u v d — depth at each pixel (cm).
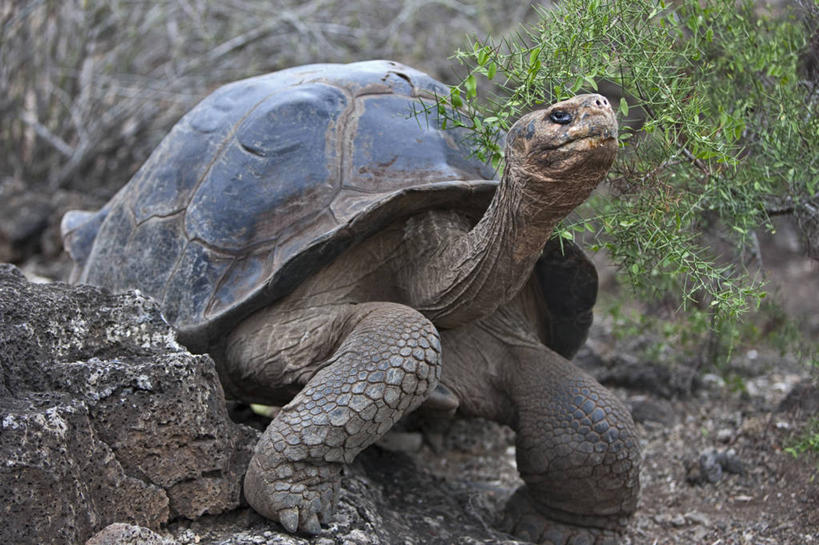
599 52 350
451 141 398
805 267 870
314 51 877
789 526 429
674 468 508
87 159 880
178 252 407
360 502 366
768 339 568
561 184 305
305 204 380
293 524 328
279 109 407
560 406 386
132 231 440
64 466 296
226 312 373
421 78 429
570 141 293
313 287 379
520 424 395
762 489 468
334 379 333
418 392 337
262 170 394
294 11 928
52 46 884
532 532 404
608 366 608
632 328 581
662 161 368
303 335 374
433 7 1007
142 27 903
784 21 461
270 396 402
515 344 411
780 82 426
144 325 356
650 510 467
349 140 395
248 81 457
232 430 353
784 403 536
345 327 369
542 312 428
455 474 514
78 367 326
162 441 331
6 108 877
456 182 367
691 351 580
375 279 384
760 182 416
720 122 380
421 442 543
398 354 335
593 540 398
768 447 501
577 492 387
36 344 328
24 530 285
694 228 425
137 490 325
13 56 880
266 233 382
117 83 884
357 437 331
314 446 326
